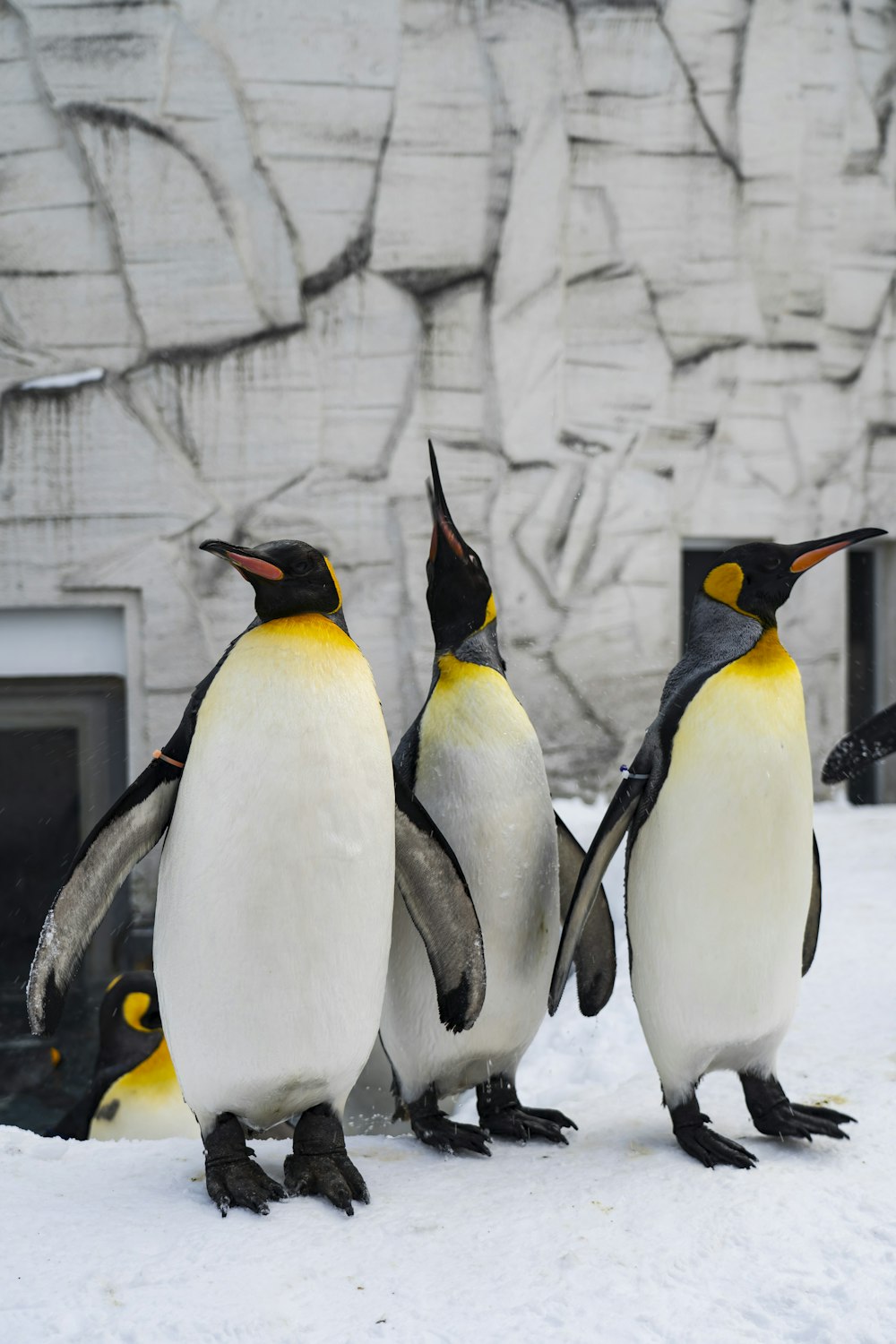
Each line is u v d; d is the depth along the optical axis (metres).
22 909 9.77
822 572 8.73
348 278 8.21
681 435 8.69
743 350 8.72
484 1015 2.46
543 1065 3.46
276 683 1.98
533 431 8.46
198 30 7.86
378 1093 3.77
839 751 2.79
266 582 2.06
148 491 8.16
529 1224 2.07
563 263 8.41
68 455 8.09
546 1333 1.74
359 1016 2.09
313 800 1.96
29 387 8.02
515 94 8.20
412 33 8.07
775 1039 2.42
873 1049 3.16
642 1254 1.96
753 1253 1.98
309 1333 1.73
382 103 8.09
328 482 8.30
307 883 1.97
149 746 8.24
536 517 8.50
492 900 2.37
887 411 8.98
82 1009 7.43
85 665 8.42
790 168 8.61
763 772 2.18
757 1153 2.41
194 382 8.15
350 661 2.07
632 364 8.59
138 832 2.11
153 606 8.18
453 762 2.37
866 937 4.40
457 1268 1.92
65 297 8.04
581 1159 2.40
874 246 8.82
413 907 2.28
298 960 1.99
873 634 9.15
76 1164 2.41
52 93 7.80
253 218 8.07
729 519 8.80
